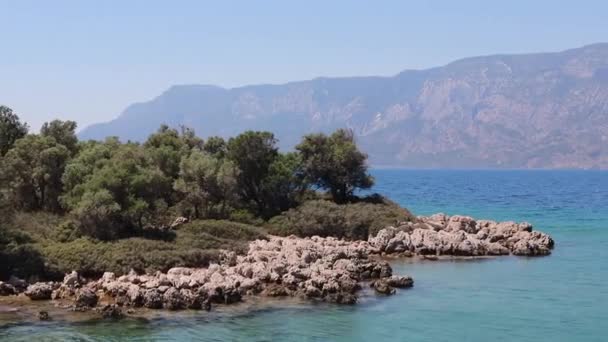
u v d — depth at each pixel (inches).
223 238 2755.9
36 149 2910.9
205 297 1841.8
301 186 3703.3
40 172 2829.7
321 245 2699.3
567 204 6048.2
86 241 2321.6
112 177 2556.6
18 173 2795.3
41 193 2886.3
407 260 2768.2
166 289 1836.9
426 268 2561.5
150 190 2731.3
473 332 1644.9
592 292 2106.3
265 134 3535.9
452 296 2033.7
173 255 2239.2
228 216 3193.9
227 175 3176.7
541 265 2650.1
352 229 3157.0
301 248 2513.5
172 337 1547.7
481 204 5925.2
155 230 2647.6
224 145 3806.6
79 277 2001.7
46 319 1649.9
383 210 3452.3
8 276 2007.9
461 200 6451.8
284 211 3400.6
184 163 3152.1
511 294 2071.9
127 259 2133.4
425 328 1669.5
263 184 3444.9
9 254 2070.6
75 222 2477.9
